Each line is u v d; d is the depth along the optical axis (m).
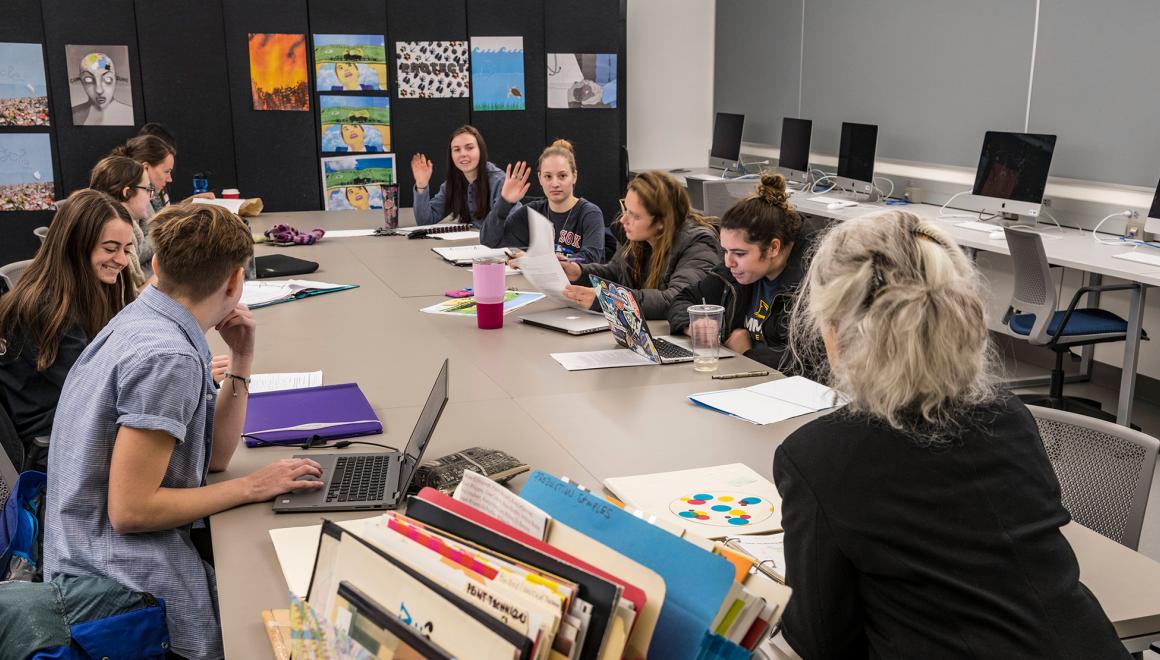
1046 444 1.92
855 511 1.11
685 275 3.12
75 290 2.60
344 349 2.75
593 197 7.43
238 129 6.59
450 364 2.60
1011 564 1.09
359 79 6.75
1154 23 4.52
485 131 7.10
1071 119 5.04
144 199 4.02
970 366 1.11
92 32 6.19
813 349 1.46
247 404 2.19
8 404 2.59
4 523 1.88
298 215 5.55
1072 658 1.07
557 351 2.72
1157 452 1.74
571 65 7.17
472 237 4.73
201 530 2.13
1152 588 1.41
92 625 1.50
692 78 8.23
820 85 7.02
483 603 0.94
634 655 0.95
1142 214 4.64
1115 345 4.90
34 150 6.20
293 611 1.03
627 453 1.94
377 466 1.85
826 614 1.16
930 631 1.10
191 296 1.75
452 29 6.89
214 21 6.42
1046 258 4.03
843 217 5.70
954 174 5.91
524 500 1.14
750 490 1.74
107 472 1.65
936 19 5.88
